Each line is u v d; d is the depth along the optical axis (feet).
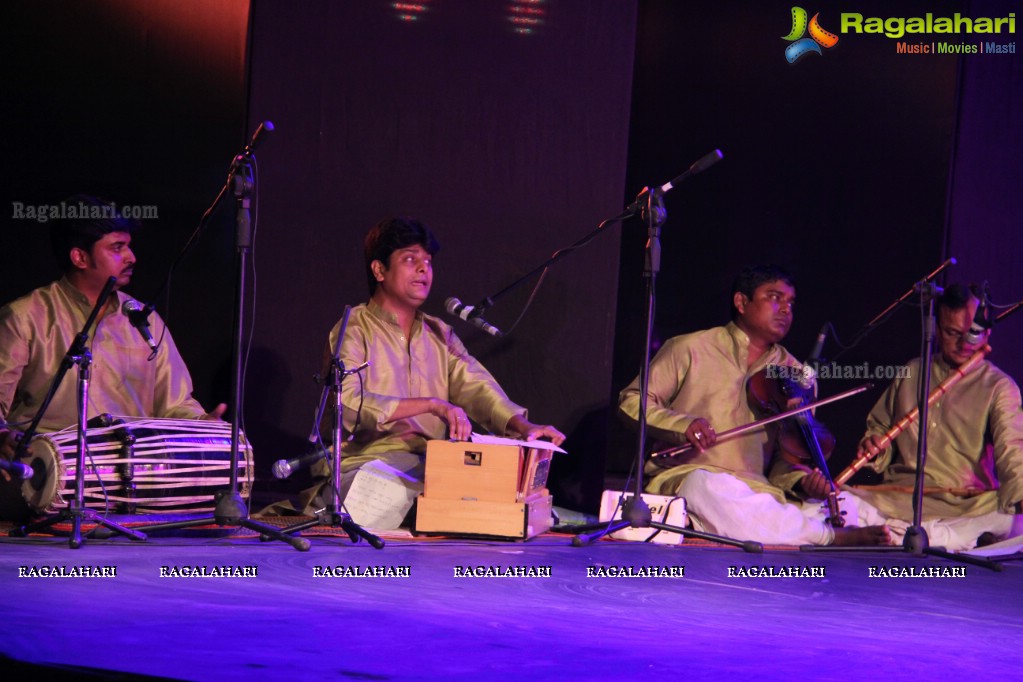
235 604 11.93
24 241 25.04
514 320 24.90
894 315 27.78
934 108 27.63
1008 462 22.11
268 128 16.33
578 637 11.06
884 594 15.05
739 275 23.21
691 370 23.00
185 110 24.99
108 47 24.90
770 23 29.40
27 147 24.95
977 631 12.55
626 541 20.43
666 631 11.58
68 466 18.58
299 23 24.29
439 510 19.52
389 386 21.76
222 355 24.98
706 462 22.61
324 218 24.48
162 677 8.79
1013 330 28.14
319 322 24.52
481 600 13.00
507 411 21.89
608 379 25.00
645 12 30.60
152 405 21.45
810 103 28.94
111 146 25.00
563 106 24.93
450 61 24.70
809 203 28.94
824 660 10.52
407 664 9.60
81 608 11.30
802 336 28.78
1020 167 28.30
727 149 29.89
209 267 24.99
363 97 24.49
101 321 20.81
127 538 17.30
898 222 27.94
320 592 12.99
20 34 24.79
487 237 24.84
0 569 13.66
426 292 22.02
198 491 19.98
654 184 30.68
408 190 24.64
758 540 20.71
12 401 20.44
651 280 18.69
